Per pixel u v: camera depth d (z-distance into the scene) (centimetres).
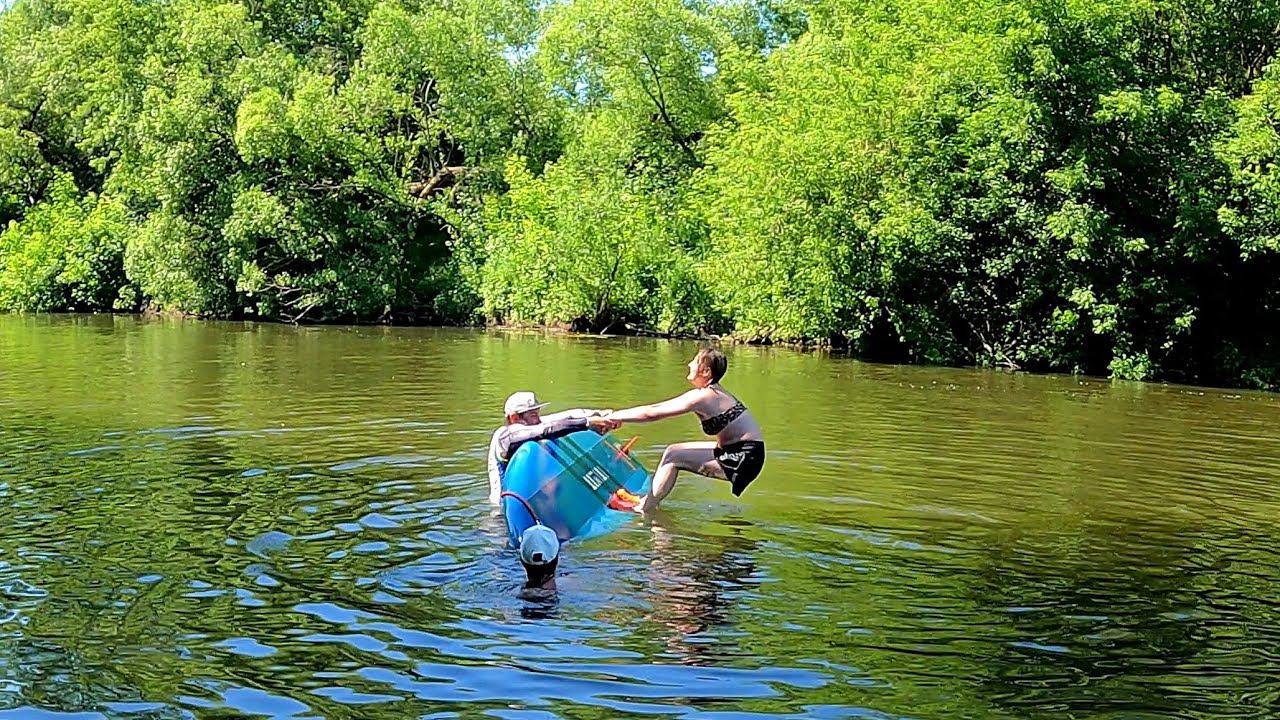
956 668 491
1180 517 794
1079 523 768
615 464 784
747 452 801
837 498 822
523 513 678
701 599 574
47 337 2434
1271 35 2275
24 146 3997
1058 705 455
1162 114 2072
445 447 997
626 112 3466
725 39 3531
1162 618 566
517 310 3094
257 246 3338
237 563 624
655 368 1872
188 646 502
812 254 2327
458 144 3625
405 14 3534
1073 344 2202
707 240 2916
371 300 3316
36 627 522
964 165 2302
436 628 526
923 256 2267
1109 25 2130
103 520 716
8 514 729
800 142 2322
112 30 3791
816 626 539
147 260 3366
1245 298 2155
